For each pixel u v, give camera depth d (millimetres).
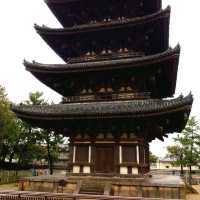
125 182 22953
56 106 27672
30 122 27859
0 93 56125
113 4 31266
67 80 29000
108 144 25438
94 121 25062
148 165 28891
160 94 34500
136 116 23156
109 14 32375
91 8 32062
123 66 25641
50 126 27953
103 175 24578
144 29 28297
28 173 64750
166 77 28625
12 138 59656
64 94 32469
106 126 25344
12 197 18844
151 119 23953
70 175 25516
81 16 33188
